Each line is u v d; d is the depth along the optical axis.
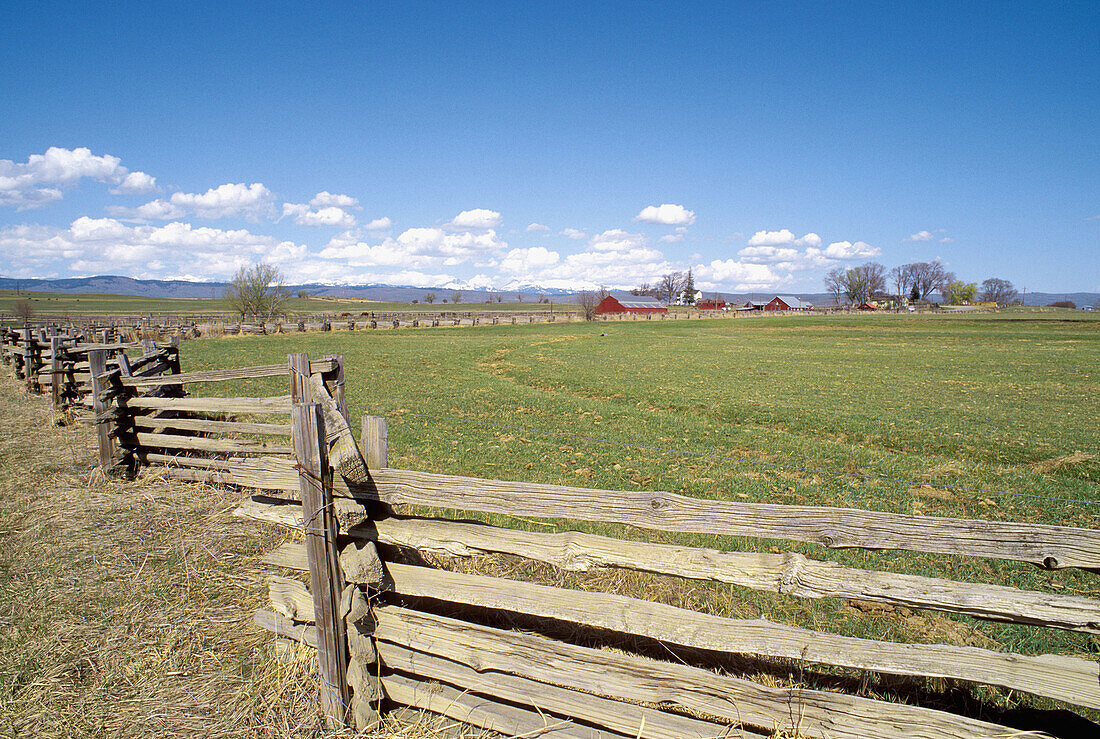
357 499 3.76
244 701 3.75
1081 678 2.53
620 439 12.45
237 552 5.71
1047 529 2.53
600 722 3.31
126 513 6.68
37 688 3.78
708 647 3.08
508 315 95.62
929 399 19.09
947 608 2.68
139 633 4.39
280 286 79.00
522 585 3.44
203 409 7.50
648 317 98.81
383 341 45.34
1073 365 30.09
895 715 2.88
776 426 14.84
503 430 13.11
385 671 3.90
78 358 12.20
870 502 8.27
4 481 7.71
